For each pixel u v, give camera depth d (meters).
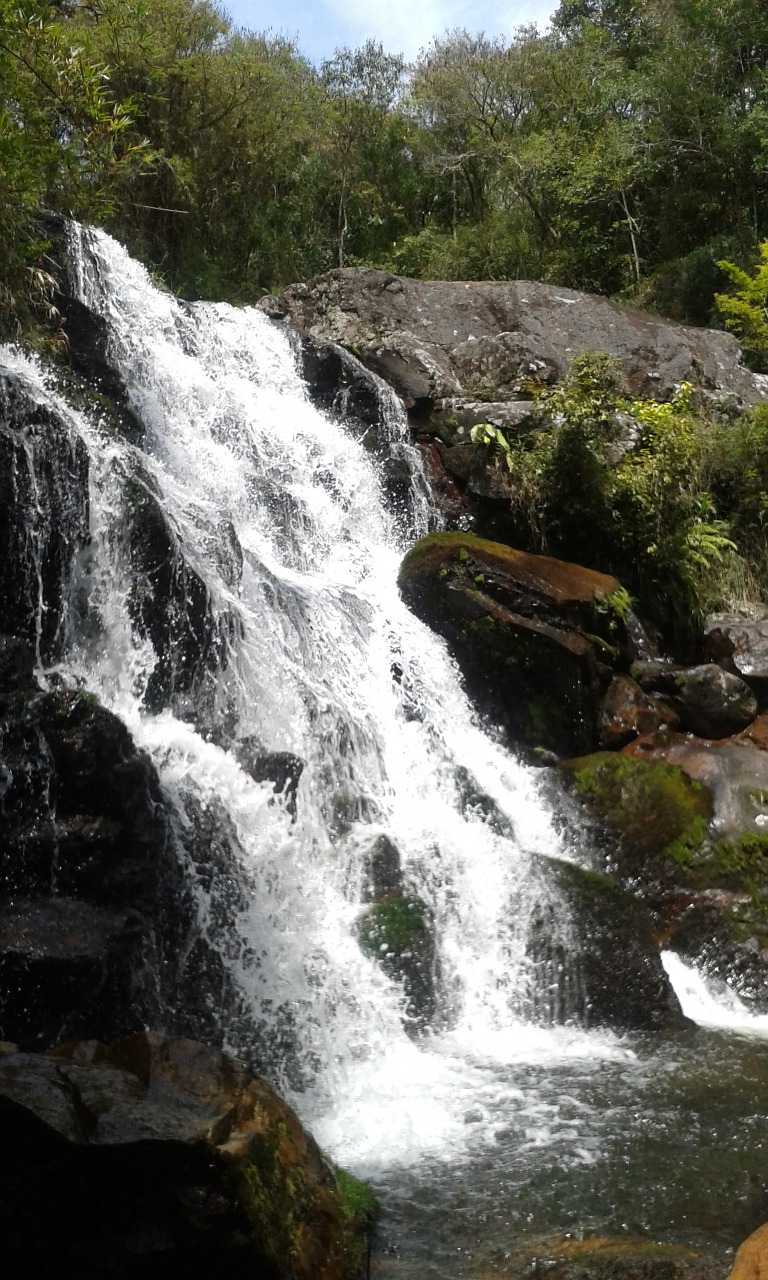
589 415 9.68
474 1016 5.56
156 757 5.72
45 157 8.39
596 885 6.20
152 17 15.94
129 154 10.62
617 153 18.20
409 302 11.89
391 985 5.45
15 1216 3.04
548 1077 5.08
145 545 6.59
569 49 23.16
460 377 11.31
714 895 6.72
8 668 5.56
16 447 6.27
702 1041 5.61
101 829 4.91
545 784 7.40
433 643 8.23
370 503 9.85
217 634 6.74
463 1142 4.45
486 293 12.08
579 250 19.06
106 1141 3.07
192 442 8.72
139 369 8.84
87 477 6.68
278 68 19.84
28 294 8.10
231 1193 3.13
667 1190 4.03
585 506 9.57
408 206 22.11
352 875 5.98
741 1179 4.09
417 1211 3.93
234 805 5.79
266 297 12.53
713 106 17.66
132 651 6.46
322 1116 4.71
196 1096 3.46
